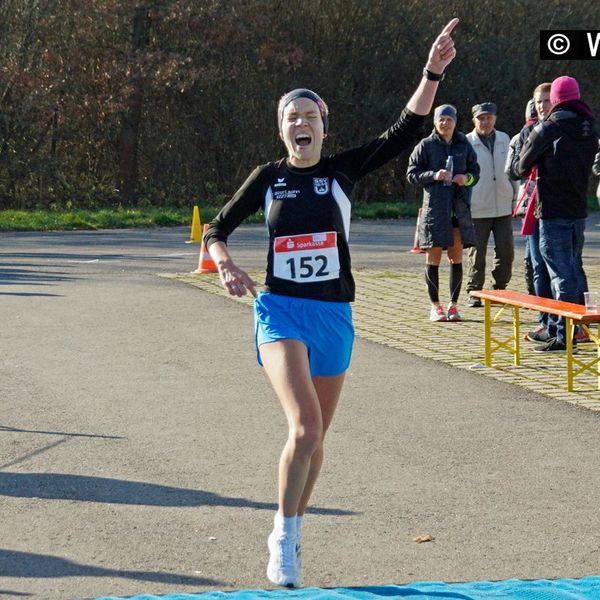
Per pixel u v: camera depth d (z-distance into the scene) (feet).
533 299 34.40
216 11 123.75
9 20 122.62
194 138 131.64
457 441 26.48
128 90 121.39
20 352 37.86
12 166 125.18
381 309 48.49
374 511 21.47
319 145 18.35
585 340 39.29
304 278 18.19
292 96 18.33
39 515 21.17
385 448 25.88
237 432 27.35
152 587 17.74
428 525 20.71
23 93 122.83
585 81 143.54
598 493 22.58
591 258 70.69
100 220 101.81
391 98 134.31
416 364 35.91
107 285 55.93
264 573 18.39
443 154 43.37
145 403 30.40
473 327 43.45
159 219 103.45
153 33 127.34
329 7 132.87
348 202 18.48
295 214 18.25
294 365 17.70
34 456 25.17
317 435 17.38
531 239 38.37
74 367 35.35
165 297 51.57
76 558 18.97
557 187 35.60
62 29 124.36
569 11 141.49
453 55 18.17
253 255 71.67
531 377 33.94
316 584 17.99
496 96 137.69
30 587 17.67
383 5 134.10
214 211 112.37
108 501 22.02
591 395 31.42
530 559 19.04
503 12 140.77
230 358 36.99
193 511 21.44
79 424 28.07
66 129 127.85
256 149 131.44
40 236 89.15
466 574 18.37
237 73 128.47
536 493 22.58
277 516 17.78
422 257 71.61
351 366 35.55
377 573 18.42
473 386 32.60
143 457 25.12
